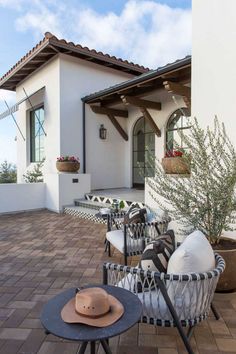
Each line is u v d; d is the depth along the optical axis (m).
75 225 6.55
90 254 4.53
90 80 9.18
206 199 3.27
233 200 3.15
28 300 3.02
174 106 8.12
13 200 8.06
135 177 9.94
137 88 7.54
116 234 4.20
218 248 3.18
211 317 2.69
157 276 1.95
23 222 6.89
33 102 10.12
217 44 3.75
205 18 3.87
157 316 2.04
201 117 3.95
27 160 10.83
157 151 8.67
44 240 5.34
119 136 9.93
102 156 9.52
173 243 2.57
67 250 4.74
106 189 9.49
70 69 8.72
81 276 3.66
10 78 10.27
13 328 2.52
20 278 3.60
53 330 1.45
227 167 3.21
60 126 8.60
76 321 1.52
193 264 2.01
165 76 6.29
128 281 2.35
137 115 9.49
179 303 2.01
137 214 3.93
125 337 2.38
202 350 2.23
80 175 8.39
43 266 4.02
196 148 3.55
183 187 3.46
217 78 3.77
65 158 8.23
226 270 3.05
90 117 9.20
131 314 1.60
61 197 8.07
